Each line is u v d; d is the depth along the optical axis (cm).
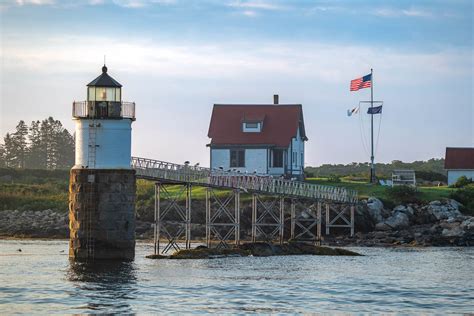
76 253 9612
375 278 8744
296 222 14200
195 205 14938
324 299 7306
